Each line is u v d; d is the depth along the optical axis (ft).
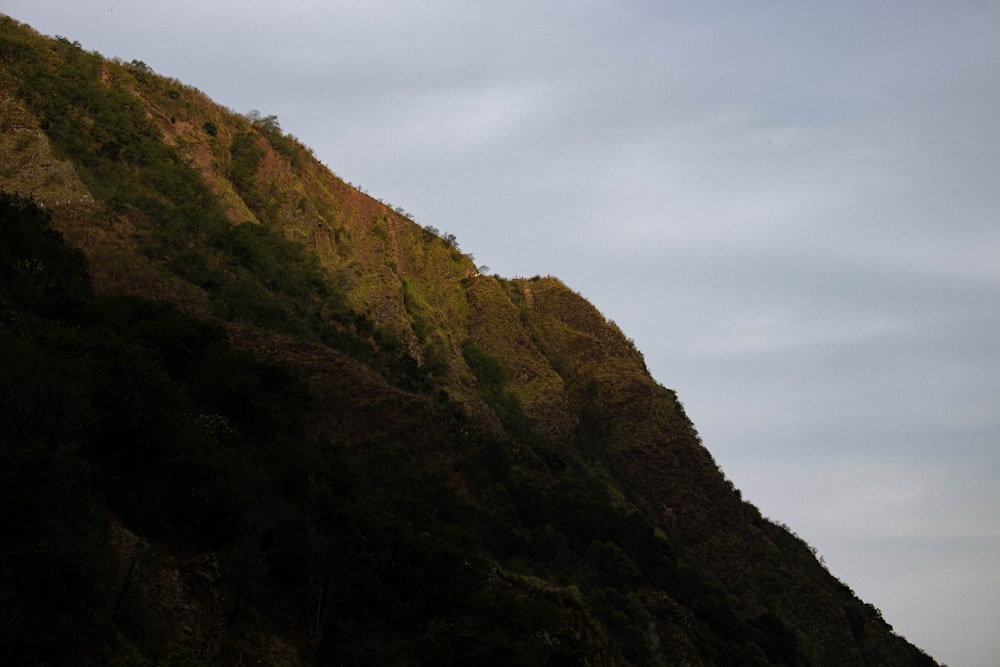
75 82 391.45
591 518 272.92
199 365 192.13
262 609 136.56
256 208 431.02
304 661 133.08
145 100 426.92
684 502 388.37
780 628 286.46
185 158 405.18
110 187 339.36
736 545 370.94
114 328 192.75
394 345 373.81
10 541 108.68
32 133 328.29
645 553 275.39
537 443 374.63
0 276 180.04
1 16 411.13
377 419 264.31
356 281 410.93
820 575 389.60
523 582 196.13
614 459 412.36
